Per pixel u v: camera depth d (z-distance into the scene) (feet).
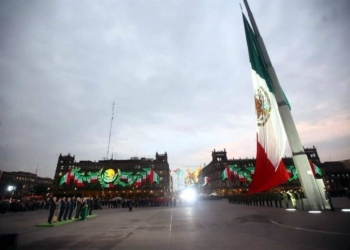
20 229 43.75
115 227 44.80
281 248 22.80
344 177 279.08
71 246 27.58
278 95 70.33
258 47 78.54
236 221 47.09
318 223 36.88
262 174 86.74
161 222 51.52
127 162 314.35
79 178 250.37
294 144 65.41
